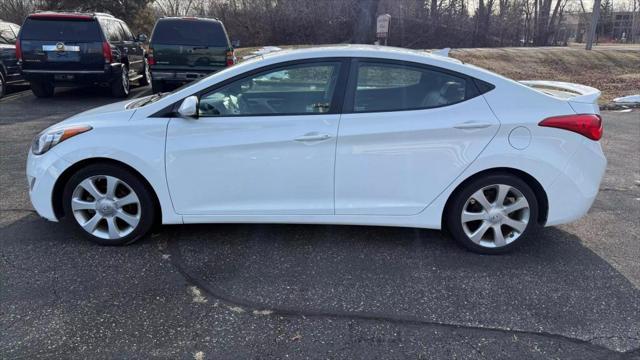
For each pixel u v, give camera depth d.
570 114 3.51
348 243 3.86
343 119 3.48
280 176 3.54
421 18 26.88
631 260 3.64
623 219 4.46
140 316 2.85
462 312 2.94
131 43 12.34
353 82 3.51
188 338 2.66
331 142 3.47
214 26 10.50
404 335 2.71
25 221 4.15
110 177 3.59
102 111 3.84
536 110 3.49
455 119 3.45
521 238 3.65
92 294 3.06
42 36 9.93
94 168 3.57
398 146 3.47
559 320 2.87
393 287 3.21
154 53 10.48
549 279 3.34
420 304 3.02
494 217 3.61
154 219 3.76
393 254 3.69
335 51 3.53
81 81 10.29
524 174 3.55
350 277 3.33
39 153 3.64
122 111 3.67
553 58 20.52
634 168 6.17
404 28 26.56
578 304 3.03
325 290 3.16
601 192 5.23
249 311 2.92
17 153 6.36
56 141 3.58
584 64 20.16
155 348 2.57
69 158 3.53
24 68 10.04
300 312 2.92
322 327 2.77
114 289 3.13
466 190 3.57
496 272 3.43
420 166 3.51
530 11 32.19
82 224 3.70
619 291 3.19
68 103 10.59
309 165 3.51
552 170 3.51
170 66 10.57
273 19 25.14
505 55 20.70
